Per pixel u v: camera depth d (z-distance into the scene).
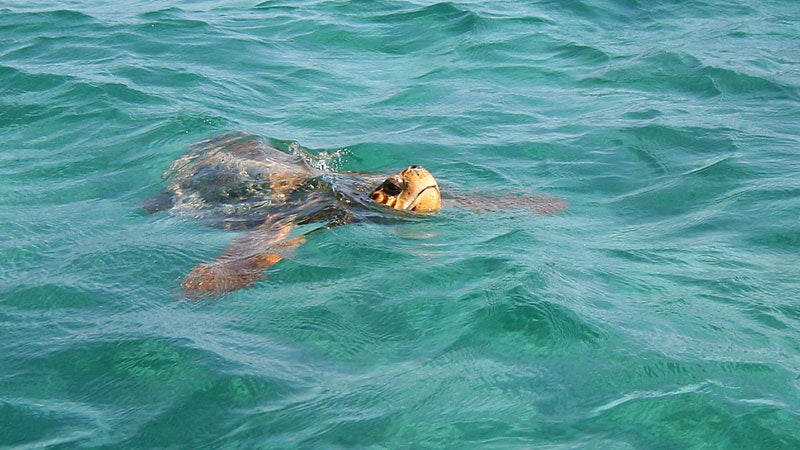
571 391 7.11
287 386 7.15
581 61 10.02
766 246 7.87
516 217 8.12
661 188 8.42
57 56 9.89
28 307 7.54
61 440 6.99
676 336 7.33
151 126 8.98
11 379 7.21
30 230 8.03
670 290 7.57
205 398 7.11
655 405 7.05
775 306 7.48
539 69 9.89
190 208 8.21
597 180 8.53
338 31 10.50
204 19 10.67
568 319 7.38
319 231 7.97
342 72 9.88
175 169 8.57
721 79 9.66
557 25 10.59
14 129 8.98
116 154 8.73
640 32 10.50
